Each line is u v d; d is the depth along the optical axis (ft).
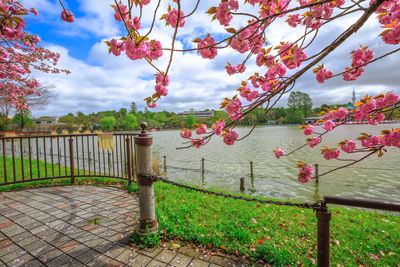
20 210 10.42
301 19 6.37
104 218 9.53
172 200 12.61
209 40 5.48
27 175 20.13
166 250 7.36
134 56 4.85
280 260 6.86
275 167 43.93
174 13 4.81
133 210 10.42
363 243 9.09
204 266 6.60
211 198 14.24
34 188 14.01
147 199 7.81
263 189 30.01
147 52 4.70
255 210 12.58
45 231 8.44
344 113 7.39
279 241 8.57
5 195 12.60
